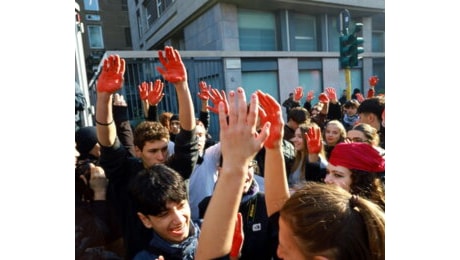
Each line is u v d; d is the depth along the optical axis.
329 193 0.76
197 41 10.05
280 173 0.99
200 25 9.69
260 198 1.30
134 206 1.26
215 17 8.81
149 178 1.12
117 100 2.10
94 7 16.97
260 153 2.10
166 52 1.49
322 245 0.67
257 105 0.64
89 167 1.34
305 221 0.69
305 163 1.94
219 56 8.19
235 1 8.66
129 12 17.34
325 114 3.42
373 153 1.17
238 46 8.94
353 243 0.67
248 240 1.24
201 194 1.72
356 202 0.73
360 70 10.75
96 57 11.90
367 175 1.17
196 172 1.80
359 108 2.11
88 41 16.86
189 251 1.13
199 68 7.96
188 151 1.54
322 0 9.63
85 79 3.05
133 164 1.60
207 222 0.64
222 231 0.63
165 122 2.90
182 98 1.51
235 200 0.64
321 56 10.05
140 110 6.48
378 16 11.27
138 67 6.92
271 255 1.22
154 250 1.11
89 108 3.21
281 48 9.69
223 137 0.65
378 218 0.70
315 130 1.78
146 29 14.86
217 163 1.78
